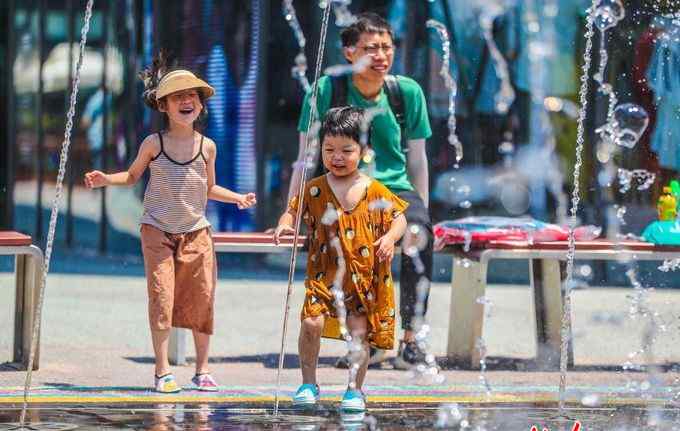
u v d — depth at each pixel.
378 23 17.08
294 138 35.81
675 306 25.36
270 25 35.91
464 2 33.53
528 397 15.12
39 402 14.20
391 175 17.30
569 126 32.88
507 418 13.70
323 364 17.94
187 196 15.60
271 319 22.94
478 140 33.94
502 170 33.84
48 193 44.62
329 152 14.34
